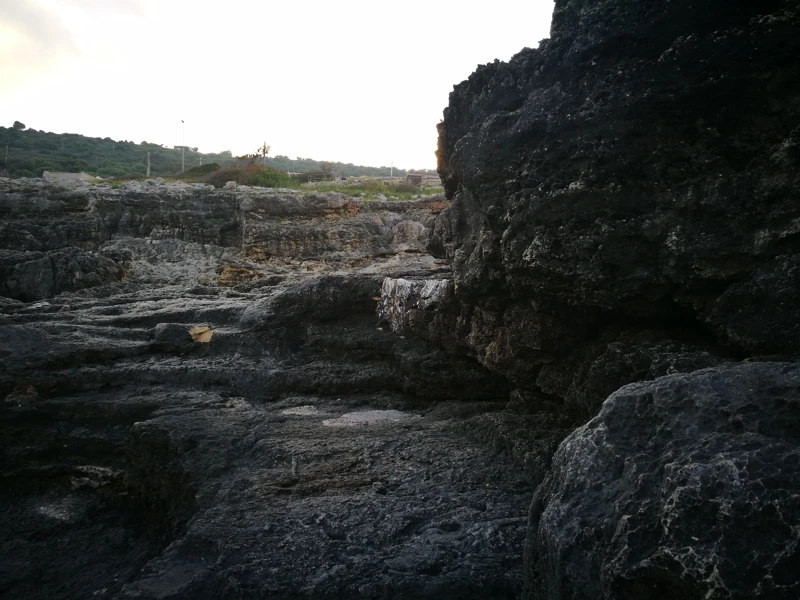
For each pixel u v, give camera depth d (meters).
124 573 4.73
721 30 3.46
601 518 2.20
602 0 4.20
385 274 8.48
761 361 2.75
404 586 3.01
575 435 2.61
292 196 17.81
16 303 10.31
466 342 6.08
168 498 5.23
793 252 3.03
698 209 3.43
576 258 3.91
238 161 38.00
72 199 16.61
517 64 4.70
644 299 3.71
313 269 16.45
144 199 17.42
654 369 3.43
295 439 5.11
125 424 6.46
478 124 4.85
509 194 4.43
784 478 1.90
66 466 6.38
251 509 3.84
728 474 1.95
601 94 3.89
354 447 4.89
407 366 6.72
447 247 5.68
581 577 2.13
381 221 18.42
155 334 7.94
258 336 7.92
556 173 4.12
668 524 1.94
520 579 3.05
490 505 3.81
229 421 5.73
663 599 1.94
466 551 3.30
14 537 5.49
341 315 8.06
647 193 3.71
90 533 5.53
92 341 7.61
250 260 16.61
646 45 3.80
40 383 6.89
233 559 3.30
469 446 4.87
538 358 4.91
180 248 16.97
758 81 3.31
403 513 3.70
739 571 1.77
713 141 3.47
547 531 2.33
